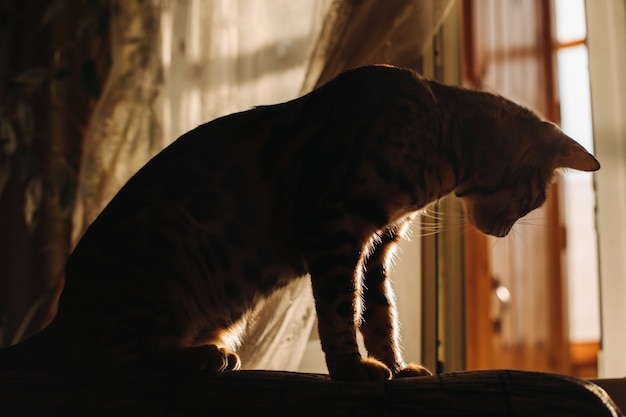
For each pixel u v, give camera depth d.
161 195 1.47
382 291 1.64
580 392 1.06
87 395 1.20
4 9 3.11
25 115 2.83
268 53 2.56
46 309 2.92
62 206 2.84
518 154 1.71
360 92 1.49
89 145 2.59
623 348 2.33
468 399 1.07
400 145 1.43
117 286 1.40
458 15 2.38
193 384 1.19
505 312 2.93
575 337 3.05
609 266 2.37
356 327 1.42
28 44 3.16
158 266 1.41
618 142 2.41
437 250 2.27
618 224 2.38
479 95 1.70
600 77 2.45
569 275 2.99
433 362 2.22
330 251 1.40
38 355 1.40
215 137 1.56
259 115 1.59
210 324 1.52
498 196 1.75
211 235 1.47
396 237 1.65
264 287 1.56
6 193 3.14
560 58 2.96
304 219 1.44
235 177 1.51
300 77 2.51
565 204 2.99
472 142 1.66
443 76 2.33
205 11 2.62
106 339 1.37
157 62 2.61
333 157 1.43
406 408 1.08
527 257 2.93
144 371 1.31
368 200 1.41
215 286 1.48
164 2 2.65
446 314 2.29
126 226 1.46
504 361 2.92
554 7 2.88
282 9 2.56
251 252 1.51
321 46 2.17
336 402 1.10
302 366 2.29
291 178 1.51
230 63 2.58
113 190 2.54
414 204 1.51
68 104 3.10
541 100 2.85
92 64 2.75
